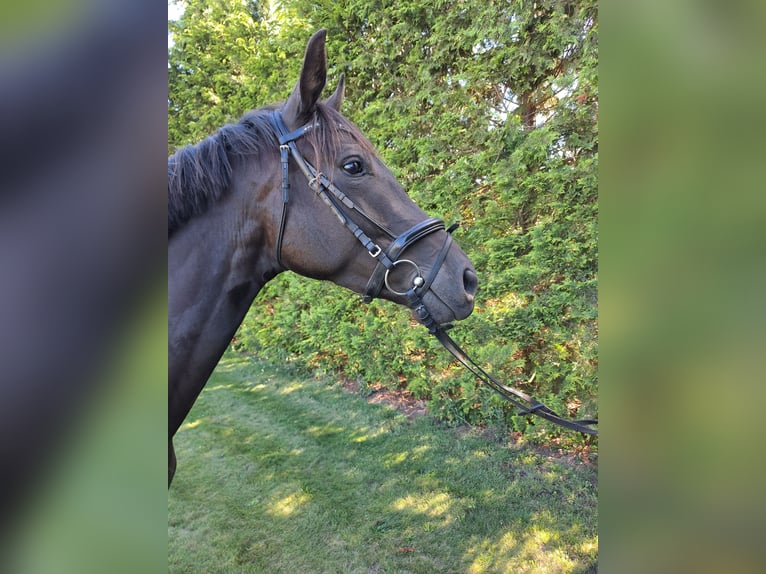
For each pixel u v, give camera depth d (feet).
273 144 4.27
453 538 7.69
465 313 4.43
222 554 7.44
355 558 7.30
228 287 4.36
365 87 12.87
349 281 4.54
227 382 15.92
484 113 10.39
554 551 7.32
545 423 10.12
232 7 17.31
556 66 9.66
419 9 11.17
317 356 16.02
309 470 9.94
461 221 10.90
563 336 9.62
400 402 13.21
